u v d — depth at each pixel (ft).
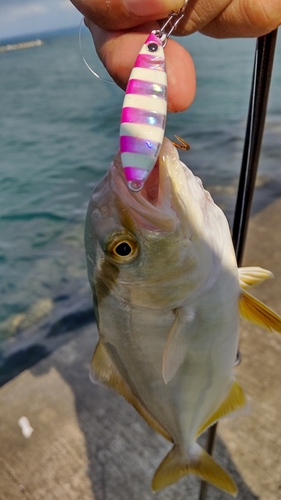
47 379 1.48
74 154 5.06
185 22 0.53
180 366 0.74
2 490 1.20
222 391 0.82
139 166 0.46
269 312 0.68
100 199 0.61
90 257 0.65
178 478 0.90
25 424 1.35
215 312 0.69
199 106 6.00
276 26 0.53
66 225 3.31
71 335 2.13
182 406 0.80
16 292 2.51
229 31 0.55
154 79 0.47
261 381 1.34
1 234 3.26
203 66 8.67
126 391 0.81
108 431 1.30
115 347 0.73
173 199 0.57
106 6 0.49
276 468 1.14
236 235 0.74
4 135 6.32
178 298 0.64
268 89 0.60
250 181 0.68
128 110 0.47
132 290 0.64
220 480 0.88
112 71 0.54
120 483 1.18
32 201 3.83
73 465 1.23
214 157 4.06
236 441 1.21
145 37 0.52
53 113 7.47
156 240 0.59
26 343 2.12
